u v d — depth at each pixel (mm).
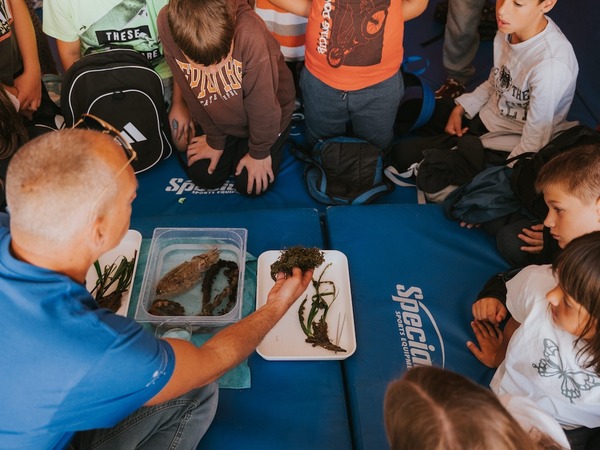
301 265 1767
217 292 1889
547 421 1250
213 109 2262
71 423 1115
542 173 1749
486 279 2035
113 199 1103
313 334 1783
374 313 1898
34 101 2494
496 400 947
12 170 1065
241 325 1451
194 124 2719
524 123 2428
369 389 1683
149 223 2180
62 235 1055
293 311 1863
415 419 915
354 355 1771
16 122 2082
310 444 1554
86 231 1078
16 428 1102
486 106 2637
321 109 2496
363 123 2545
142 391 1124
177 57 2082
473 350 1794
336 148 2504
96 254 1164
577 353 1379
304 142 2822
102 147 1105
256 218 2221
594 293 1199
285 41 2752
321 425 1596
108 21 2367
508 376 1574
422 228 2217
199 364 1263
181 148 2709
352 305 1917
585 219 1643
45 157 1052
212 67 2010
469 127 2686
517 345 1549
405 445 929
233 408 1629
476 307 1878
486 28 3469
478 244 2166
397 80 2457
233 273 1925
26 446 1131
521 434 900
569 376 1461
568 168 1635
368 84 2377
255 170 2402
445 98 2893
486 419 883
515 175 2145
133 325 1123
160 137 2529
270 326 1508
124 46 2475
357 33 2223
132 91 2342
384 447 1544
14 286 1046
